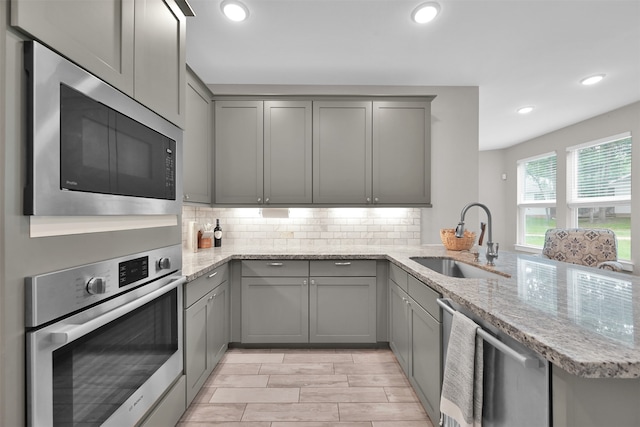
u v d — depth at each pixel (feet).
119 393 3.48
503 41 7.91
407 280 6.63
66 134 2.64
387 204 9.42
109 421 3.30
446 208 10.49
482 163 20.42
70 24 2.72
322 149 9.39
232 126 9.36
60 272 2.61
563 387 2.26
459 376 3.63
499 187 20.18
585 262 9.84
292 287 8.53
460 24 7.22
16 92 2.28
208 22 7.14
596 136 13.69
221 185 9.33
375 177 9.41
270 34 7.60
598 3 6.51
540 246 17.61
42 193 2.41
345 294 8.55
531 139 17.70
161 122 4.30
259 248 9.60
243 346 8.68
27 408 2.39
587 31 7.47
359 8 6.68
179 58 4.89
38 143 2.38
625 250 12.86
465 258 7.22
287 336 8.52
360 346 8.68
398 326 7.43
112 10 3.30
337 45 8.09
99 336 3.16
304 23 7.17
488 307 3.22
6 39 2.21
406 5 6.60
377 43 8.00
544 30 7.44
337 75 9.75
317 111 9.39
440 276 4.99
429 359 5.27
